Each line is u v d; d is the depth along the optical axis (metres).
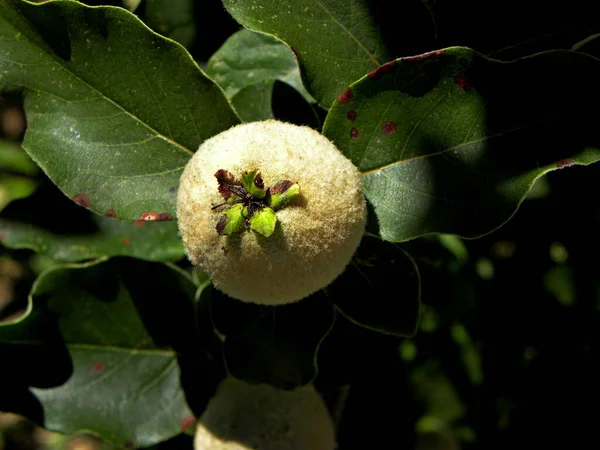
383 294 0.23
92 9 0.22
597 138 0.21
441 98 0.22
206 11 0.29
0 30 0.22
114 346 0.27
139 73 0.22
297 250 0.18
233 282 0.19
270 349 0.24
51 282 0.26
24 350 0.27
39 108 0.23
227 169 0.19
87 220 0.29
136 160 0.23
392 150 0.22
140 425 0.27
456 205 0.22
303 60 0.22
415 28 0.23
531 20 0.25
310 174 0.18
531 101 0.21
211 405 0.26
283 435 0.24
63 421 0.27
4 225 0.29
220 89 0.23
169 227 0.29
